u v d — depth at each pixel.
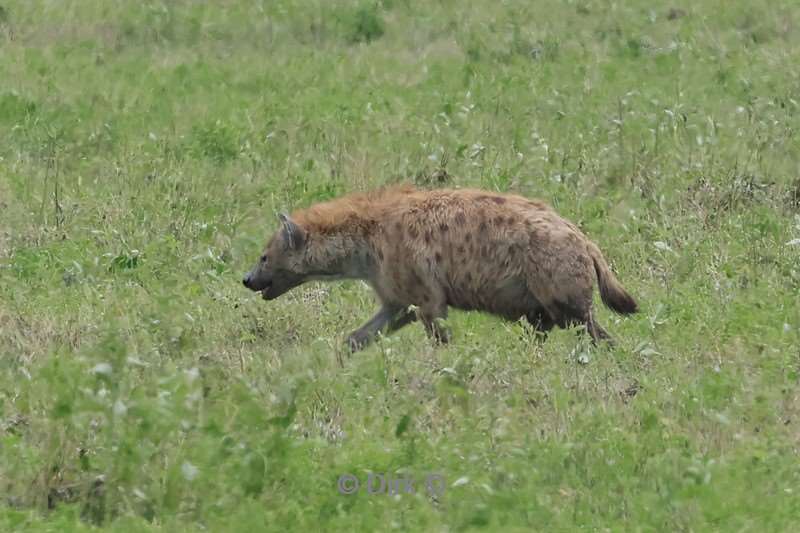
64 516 21.08
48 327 29.53
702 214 36.28
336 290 32.72
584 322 28.22
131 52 53.69
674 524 21.14
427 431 24.52
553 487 22.38
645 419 24.39
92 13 56.50
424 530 20.95
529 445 23.47
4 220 35.91
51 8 56.66
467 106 45.38
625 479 22.31
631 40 54.69
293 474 22.11
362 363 27.00
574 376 26.92
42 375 23.33
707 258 33.44
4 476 22.19
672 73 50.78
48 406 23.38
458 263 28.48
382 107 46.00
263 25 56.44
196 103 46.94
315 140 42.69
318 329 30.39
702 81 49.75
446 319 28.72
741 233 34.81
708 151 40.09
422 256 28.72
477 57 53.22
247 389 23.36
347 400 25.64
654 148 40.56
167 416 22.17
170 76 50.34
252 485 21.70
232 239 34.97
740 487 22.08
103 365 22.42
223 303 31.09
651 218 36.16
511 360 27.36
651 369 27.55
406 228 28.94
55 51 52.47
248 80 50.22
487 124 43.97
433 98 47.28
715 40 54.72
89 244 34.31
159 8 57.22
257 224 36.47
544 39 54.62
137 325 29.25
